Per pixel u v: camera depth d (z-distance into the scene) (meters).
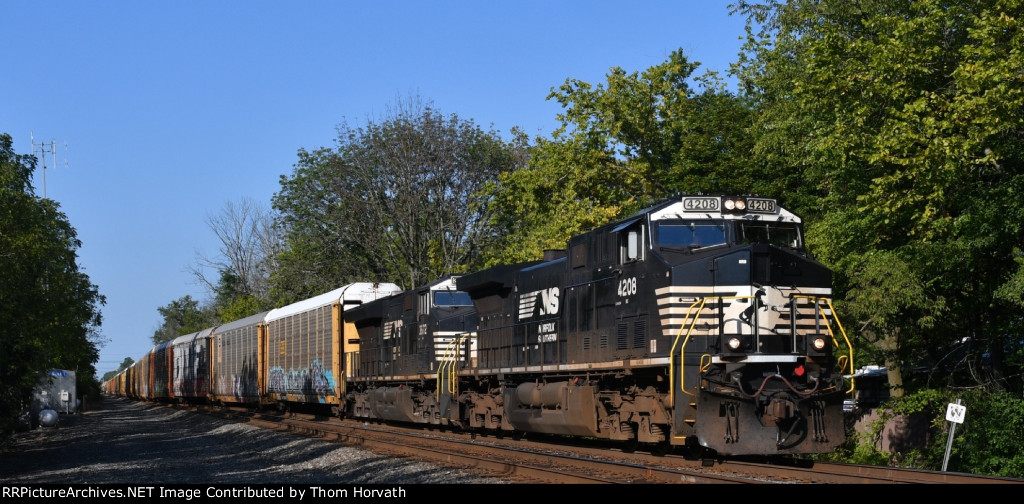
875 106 22.20
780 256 16.30
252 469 19.02
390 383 29.98
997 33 19.47
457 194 49.88
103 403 90.19
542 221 37.34
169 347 62.22
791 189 30.89
